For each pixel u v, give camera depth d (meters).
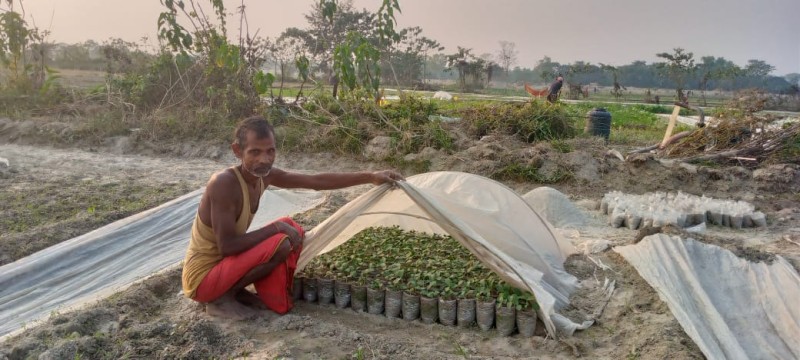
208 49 14.88
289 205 8.15
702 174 9.63
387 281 4.83
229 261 4.32
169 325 4.29
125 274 5.70
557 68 78.25
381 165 11.27
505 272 4.53
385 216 5.77
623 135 15.84
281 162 11.96
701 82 48.44
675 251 5.44
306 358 3.92
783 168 9.66
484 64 57.41
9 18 16.58
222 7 14.80
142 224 6.88
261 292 4.54
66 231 6.78
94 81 28.59
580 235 7.03
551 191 7.84
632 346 4.15
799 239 6.86
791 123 10.98
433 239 5.93
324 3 15.20
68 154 12.56
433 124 11.74
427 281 4.79
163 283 5.14
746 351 4.26
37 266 5.65
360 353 3.93
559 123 12.29
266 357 3.83
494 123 12.34
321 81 14.59
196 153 12.65
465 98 32.09
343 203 8.45
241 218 4.34
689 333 4.20
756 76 70.88
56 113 15.71
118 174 10.52
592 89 68.81
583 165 9.88
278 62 15.61
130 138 13.25
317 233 4.78
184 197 7.82
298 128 12.82
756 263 5.27
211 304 4.51
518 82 82.00
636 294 5.02
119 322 4.34
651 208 7.48
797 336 4.34
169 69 15.45
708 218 7.67
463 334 4.39
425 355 3.99
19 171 10.41
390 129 12.10
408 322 4.61
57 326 4.17
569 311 4.75
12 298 5.18
